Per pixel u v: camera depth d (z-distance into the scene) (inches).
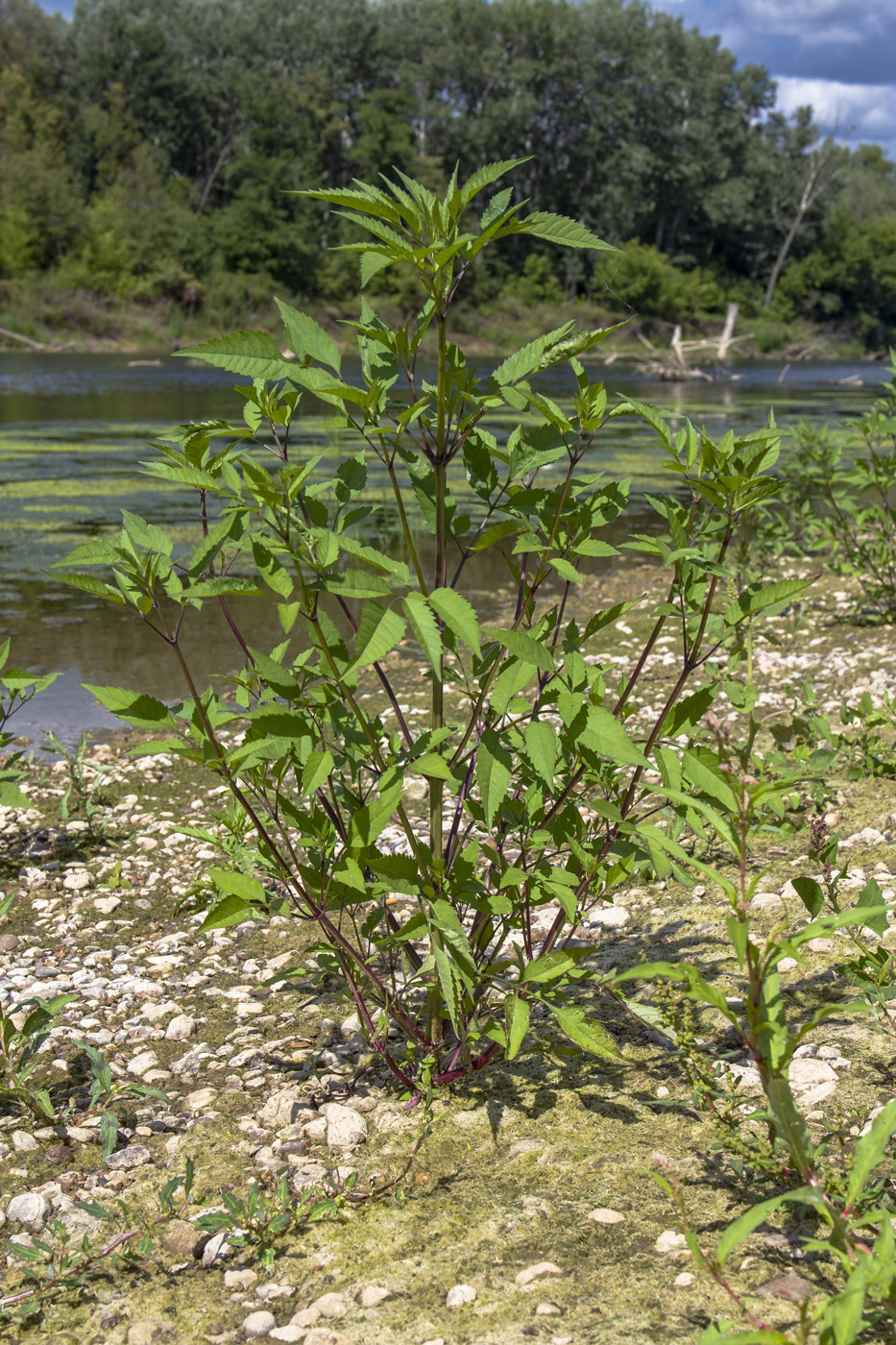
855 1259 68.3
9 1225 95.1
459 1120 104.3
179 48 3063.5
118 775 233.8
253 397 92.0
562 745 100.7
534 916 154.5
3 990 142.8
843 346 3090.6
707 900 149.1
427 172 2738.7
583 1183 92.2
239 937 159.9
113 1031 131.9
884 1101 96.3
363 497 544.4
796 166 3454.7
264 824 127.7
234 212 2495.1
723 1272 78.4
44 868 187.2
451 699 263.7
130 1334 80.1
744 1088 102.6
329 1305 80.2
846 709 192.1
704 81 3233.3
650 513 562.9
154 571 96.3
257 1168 100.0
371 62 2979.8
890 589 306.2
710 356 2440.9
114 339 2174.0
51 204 2367.1
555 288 2721.5
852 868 148.7
